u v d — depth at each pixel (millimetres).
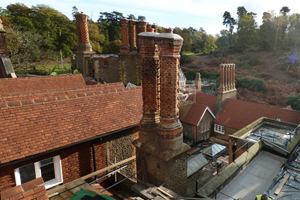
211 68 77500
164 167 6570
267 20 87812
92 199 5250
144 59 6785
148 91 7035
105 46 69438
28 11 60031
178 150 6668
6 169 6500
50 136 7340
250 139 15242
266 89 55844
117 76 26047
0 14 52656
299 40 79875
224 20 114812
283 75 63000
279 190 7660
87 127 8391
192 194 8375
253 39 89375
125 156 10219
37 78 15039
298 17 82938
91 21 74312
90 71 25297
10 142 6535
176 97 6395
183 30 110062
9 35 41469
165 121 6504
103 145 9102
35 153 6648
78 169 8367
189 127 32438
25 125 7211
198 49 114875
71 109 8711
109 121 9156
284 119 26719
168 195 6137
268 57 76312
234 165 9938
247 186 9156
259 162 11219
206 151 24922
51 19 63156
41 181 4598
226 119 32375
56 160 7730
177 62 6156
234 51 89812
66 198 5379
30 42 45250
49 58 57594
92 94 9969
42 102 8281
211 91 59594
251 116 30062
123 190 8734
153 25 27766
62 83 15945
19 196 4164
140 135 7332
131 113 10125
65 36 61406
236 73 70188
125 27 24578
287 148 11289
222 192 8711
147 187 6648
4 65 17484
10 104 7523
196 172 16562
